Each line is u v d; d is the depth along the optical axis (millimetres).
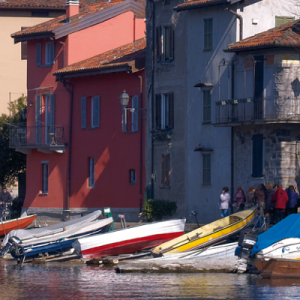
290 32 60156
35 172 83375
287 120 58812
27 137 82938
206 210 65438
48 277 45750
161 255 49219
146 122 71250
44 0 103562
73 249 54156
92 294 39531
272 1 64375
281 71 59469
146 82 71188
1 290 41250
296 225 45750
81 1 101688
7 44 103500
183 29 67562
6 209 73875
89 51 80500
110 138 74688
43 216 81500
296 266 43750
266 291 39594
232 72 62719
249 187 60438
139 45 79312
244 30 63219
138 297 38438
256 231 51156
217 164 64438
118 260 51500
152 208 67562
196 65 66250
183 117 67562
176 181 68125
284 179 59781
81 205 77500
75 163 78438
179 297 38250
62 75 78062
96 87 76125
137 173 72188
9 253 56000
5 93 103500
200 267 46062
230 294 38875
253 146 61438
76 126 78375
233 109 61688
